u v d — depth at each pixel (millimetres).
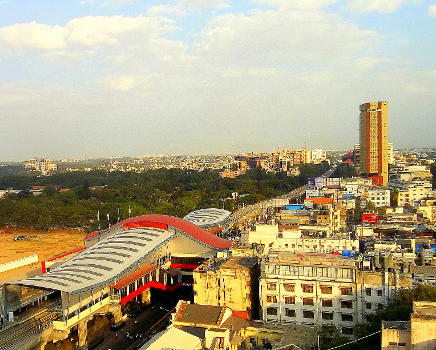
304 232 185125
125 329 128250
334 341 92500
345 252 129875
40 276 125625
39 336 109062
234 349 89062
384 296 103375
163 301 153375
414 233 186250
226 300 118812
